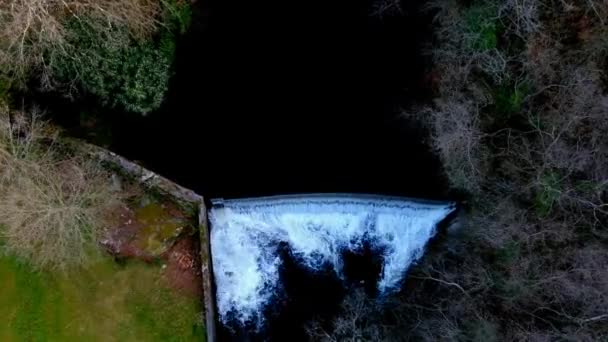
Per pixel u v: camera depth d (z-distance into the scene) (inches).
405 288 617.6
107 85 546.9
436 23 566.6
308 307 633.6
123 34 518.9
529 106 530.0
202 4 595.8
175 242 599.5
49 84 515.2
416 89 602.9
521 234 524.7
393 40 612.4
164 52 567.5
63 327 587.2
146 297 593.9
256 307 634.2
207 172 635.5
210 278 605.9
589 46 502.3
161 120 611.2
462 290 545.3
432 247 619.2
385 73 624.1
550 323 517.3
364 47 629.6
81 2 491.8
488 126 548.7
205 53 627.2
